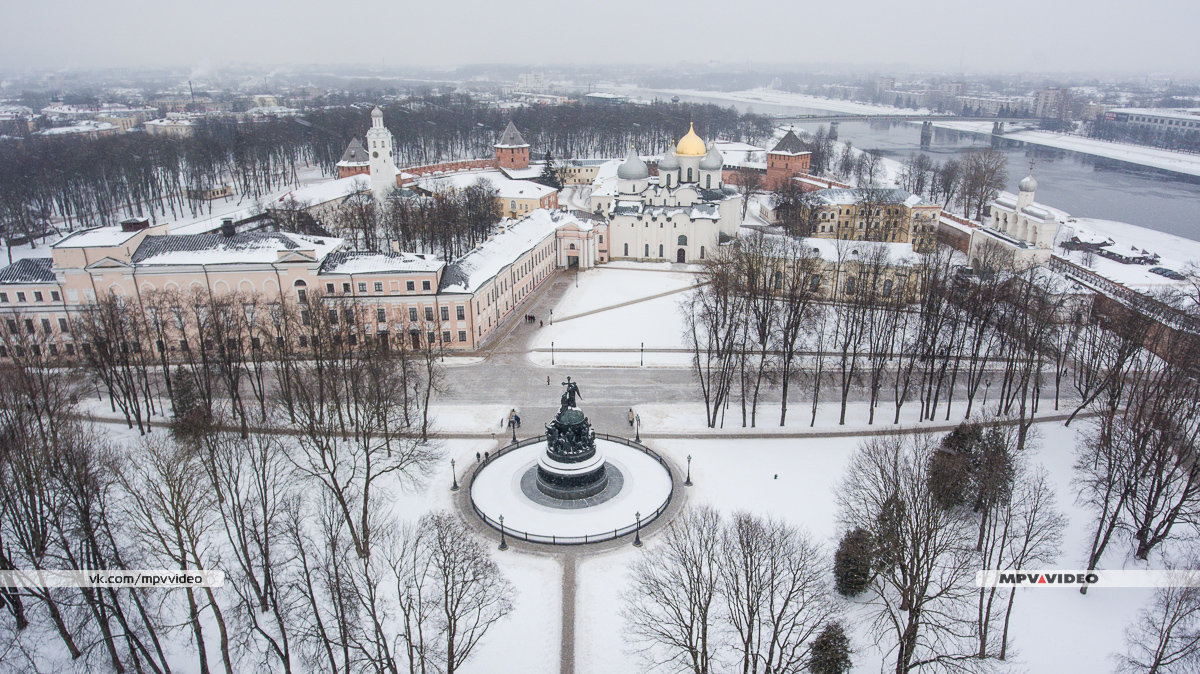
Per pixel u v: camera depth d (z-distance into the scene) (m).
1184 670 55.03
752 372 112.75
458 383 115.00
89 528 53.19
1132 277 149.50
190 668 57.88
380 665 51.25
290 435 92.19
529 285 161.75
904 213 192.62
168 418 101.62
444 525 64.38
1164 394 82.94
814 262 130.88
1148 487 76.25
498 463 88.81
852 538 65.12
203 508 59.50
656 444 95.00
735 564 54.88
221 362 97.00
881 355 103.00
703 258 184.50
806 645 58.03
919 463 62.59
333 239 145.38
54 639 60.34
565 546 73.25
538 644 60.81
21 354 117.12
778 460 90.81
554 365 122.75
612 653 59.78
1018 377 117.00
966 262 160.38
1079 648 60.25
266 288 122.94
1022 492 71.25
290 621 56.72
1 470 60.03
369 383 90.06
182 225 196.25
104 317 103.50
